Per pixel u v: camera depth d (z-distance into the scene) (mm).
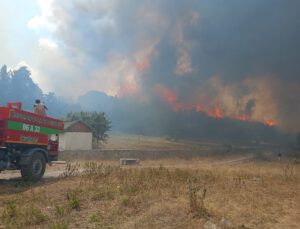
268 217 9102
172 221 8047
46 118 17453
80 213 9000
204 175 17766
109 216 8570
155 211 8797
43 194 11781
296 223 8688
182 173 17469
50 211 9227
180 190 12258
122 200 10062
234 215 9016
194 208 8883
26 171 15680
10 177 17938
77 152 43938
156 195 11117
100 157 46812
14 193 12617
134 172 17016
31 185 14523
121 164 38844
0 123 14594
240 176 18234
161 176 16156
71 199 10453
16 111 15141
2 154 15031
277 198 11992
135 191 11859
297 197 12320
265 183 15867
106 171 16688
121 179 14828
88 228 7625
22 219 8234
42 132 17109
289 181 17000
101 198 10875
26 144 15906
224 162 54219
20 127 15445
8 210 8961
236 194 12211
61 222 8039
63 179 15992
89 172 17266
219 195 11820
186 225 7746
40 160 16453
